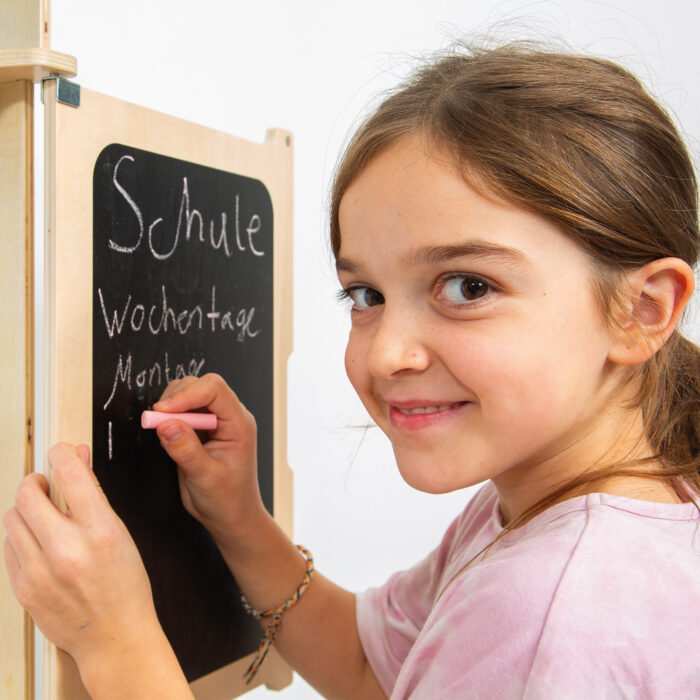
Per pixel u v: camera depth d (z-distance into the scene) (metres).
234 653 0.89
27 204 0.64
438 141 0.55
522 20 1.55
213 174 0.84
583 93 0.59
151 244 0.75
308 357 1.76
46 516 0.59
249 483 0.81
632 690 0.47
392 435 0.62
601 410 0.61
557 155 0.55
